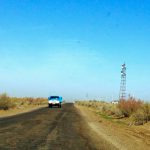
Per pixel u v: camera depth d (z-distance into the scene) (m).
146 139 21.12
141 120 33.44
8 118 32.03
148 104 34.72
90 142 17.23
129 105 41.81
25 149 14.02
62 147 15.05
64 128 24.16
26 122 28.02
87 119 35.28
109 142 17.78
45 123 27.73
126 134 23.12
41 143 16.05
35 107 65.00
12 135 18.78
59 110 53.97
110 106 57.81
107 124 30.72
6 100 49.22
